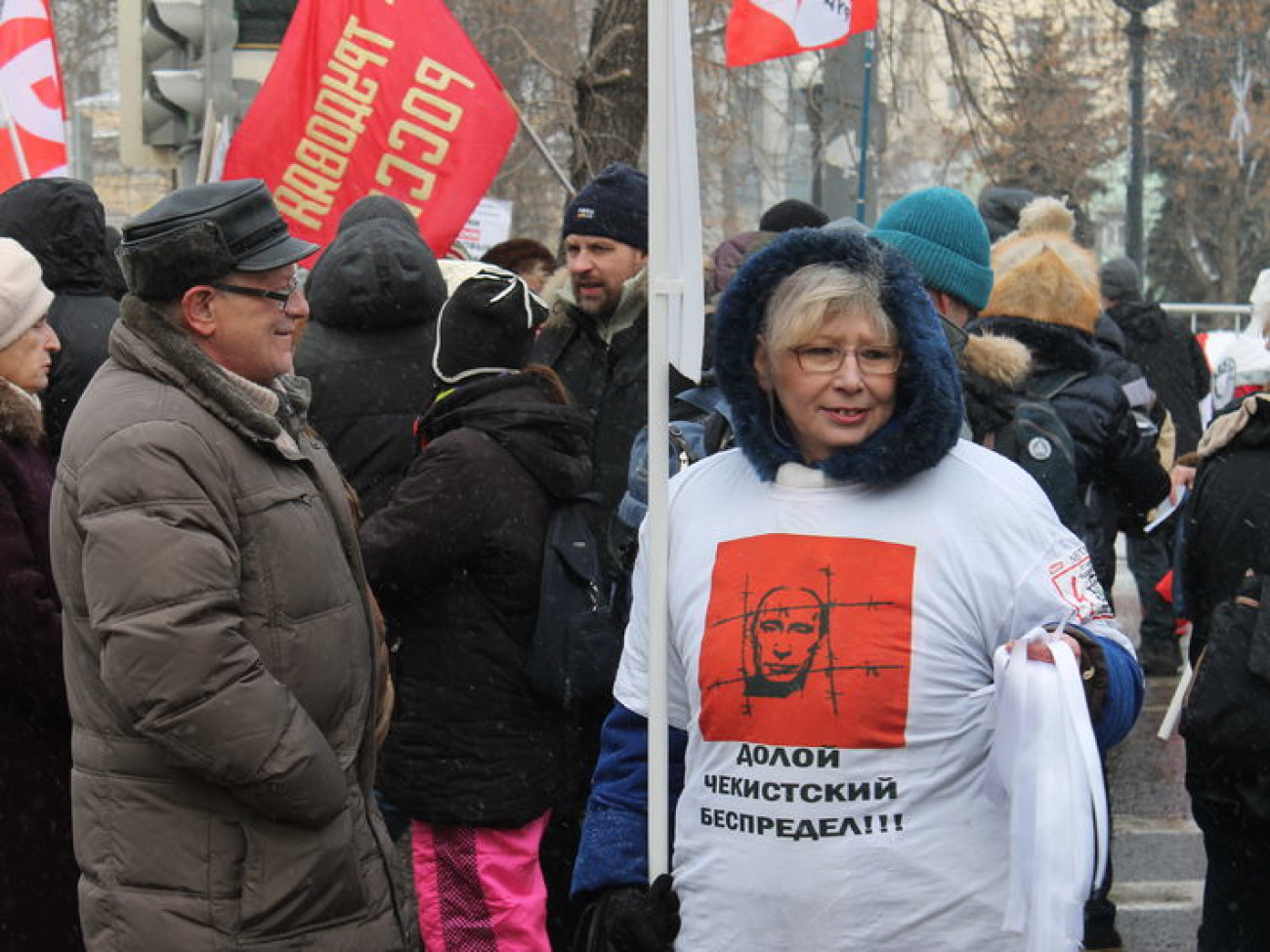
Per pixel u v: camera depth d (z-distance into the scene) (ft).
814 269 8.87
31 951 13.66
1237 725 12.47
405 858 15.05
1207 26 83.82
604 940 9.62
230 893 10.45
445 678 14.24
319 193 23.21
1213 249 93.71
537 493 14.35
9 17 25.17
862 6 24.79
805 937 8.64
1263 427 13.10
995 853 8.64
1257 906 13.00
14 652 13.15
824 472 8.85
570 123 38.17
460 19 58.39
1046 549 8.82
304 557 10.73
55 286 17.06
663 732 9.32
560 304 17.40
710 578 9.09
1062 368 16.29
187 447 10.31
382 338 16.79
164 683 10.00
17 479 13.37
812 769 8.64
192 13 25.30
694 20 44.83
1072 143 56.24
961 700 8.68
